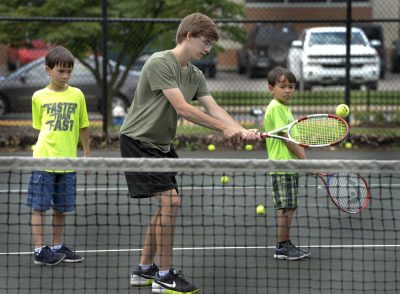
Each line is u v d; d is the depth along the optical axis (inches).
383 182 465.7
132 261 294.0
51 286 263.0
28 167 237.1
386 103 708.7
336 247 316.5
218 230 344.2
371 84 767.7
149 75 253.3
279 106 301.3
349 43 599.8
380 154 575.2
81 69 726.5
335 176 295.7
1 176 477.7
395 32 1170.0
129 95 733.9
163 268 258.5
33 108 301.4
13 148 592.1
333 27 778.2
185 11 637.3
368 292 258.5
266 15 1174.3
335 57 756.6
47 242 322.3
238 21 595.5
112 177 476.1
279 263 293.3
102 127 622.5
